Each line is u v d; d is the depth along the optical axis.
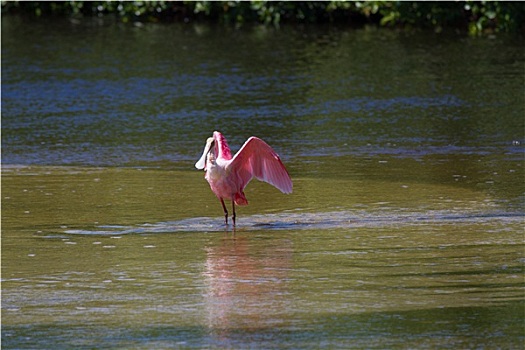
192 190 18.56
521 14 41.44
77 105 28.27
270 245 14.44
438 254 13.72
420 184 18.75
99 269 13.24
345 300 11.59
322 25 44.88
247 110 27.19
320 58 35.34
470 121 25.23
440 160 21.02
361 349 9.92
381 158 21.36
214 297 11.83
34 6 49.69
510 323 10.63
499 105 27.09
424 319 10.82
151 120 26.20
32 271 13.16
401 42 38.81
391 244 14.34
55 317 11.17
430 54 35.75
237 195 15.81
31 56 36.69
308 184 18.92
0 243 14.73
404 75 31.81
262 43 39.03
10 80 32.12
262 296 11.83
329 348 9.96
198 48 38.12
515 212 16.39
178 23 46.28
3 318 11.14
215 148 16.17
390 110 26.83
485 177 19.30
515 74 31.50
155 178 19.72
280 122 25.64
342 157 21.52
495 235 14.78
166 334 10.50
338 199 17.59
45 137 24.28
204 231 15.45
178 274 12.94
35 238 15.04
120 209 17.03
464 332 10.38
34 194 18.28
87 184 19.17
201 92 29.77
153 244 14.63
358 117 26.06
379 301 11.52
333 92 29.44
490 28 42.34
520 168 20.06
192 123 25.75
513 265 13.07
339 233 15.12
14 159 21.78
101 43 39.69
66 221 16.17
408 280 12.40
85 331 10.66
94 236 15.16
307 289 12.09
